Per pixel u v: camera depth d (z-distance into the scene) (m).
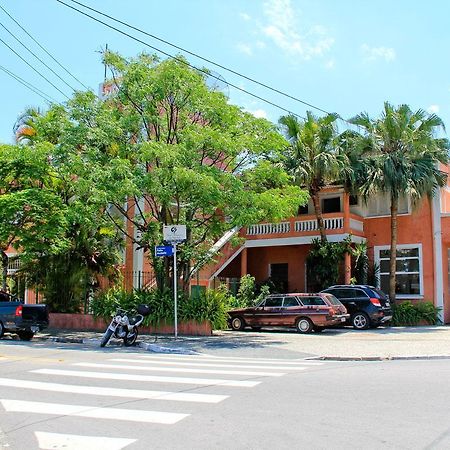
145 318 20.22
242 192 17.70
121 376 10.66
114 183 17.16
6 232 20.45
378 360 14.03
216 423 6.94
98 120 18.80
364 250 26.91
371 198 26.72
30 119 23.59
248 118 19.62
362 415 7.29
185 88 18.89
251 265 32.44
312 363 13.20
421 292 26.84
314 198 26.86
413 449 5.82
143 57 19.86
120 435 6.47
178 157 17.36
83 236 22.84
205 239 21.27
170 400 8.33
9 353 14.67
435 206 26.86
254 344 17.08
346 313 22.06
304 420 7.05
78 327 22.05
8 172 21.14
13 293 25.11
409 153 25.19
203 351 15.49
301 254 30.69
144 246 20.80
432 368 11.93
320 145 25.53
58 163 18.81
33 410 7.76
